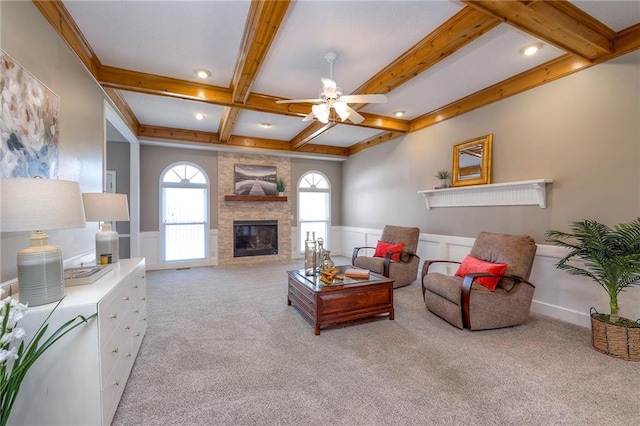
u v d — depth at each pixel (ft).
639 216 8.44
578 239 8.75
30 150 5.95
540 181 10.27
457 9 7.60
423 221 16.38
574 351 7.96
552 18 7.41
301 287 10.50
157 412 5.66
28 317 4.52
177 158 19.81
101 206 7.56
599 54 8.91
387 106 14.67
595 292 9.30
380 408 5.77
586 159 9.53
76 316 4.72
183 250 20.13
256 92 12.80
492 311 9.23
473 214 13.44
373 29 8.39
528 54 9.80
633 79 8.51
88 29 8.30
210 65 10.48
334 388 6.42
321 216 24.89
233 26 8.27
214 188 20.81
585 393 6.17
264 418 5.52
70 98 8.03
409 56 9.66
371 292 9.99
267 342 8.62
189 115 15.92
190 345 8.41
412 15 7.80
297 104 13.84
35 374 4.59
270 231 22.49
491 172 12.50
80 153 8.74
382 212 19.92
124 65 10.37
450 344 8.43
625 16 7.89
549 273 10.44
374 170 20.76
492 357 7.68
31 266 4.65
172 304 12.04
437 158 15.35
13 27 5.52
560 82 10.20
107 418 5.14
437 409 5.72
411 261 14.75
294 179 23.58
